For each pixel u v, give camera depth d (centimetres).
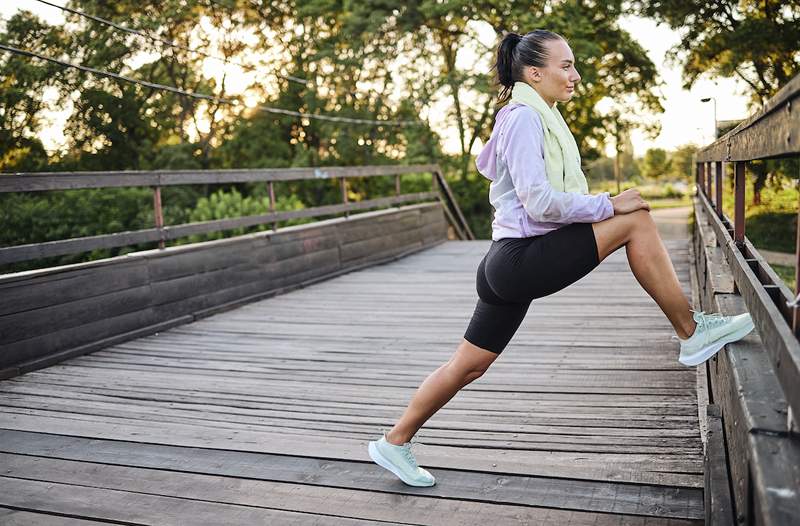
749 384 162
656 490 230
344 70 2005
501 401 331
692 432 279
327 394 359
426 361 417
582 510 220
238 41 2184
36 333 432
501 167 205
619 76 2116
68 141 1861
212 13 2106
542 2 1859
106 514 233
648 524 209
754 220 1430
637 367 377
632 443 271
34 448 296
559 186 199
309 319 559
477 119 2248
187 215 1576
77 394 373
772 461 123
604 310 539
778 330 138
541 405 322
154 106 2034
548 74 205
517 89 205
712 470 194
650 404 316
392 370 400
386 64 2025
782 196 1430
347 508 231
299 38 2162
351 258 825
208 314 582
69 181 453
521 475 248
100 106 1872
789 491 113
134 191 1633
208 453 284
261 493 245
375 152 2180
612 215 196
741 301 246
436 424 304
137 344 488
